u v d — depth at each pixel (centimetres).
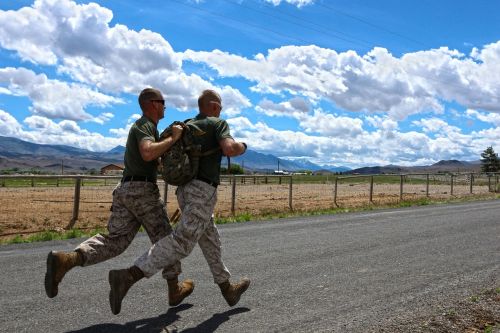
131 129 454
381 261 779
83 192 2355
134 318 473
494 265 754
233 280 636
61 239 1052
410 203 2242
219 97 468
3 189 2575
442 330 457
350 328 453
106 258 448
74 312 489
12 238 1083
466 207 1978
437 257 818
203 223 443
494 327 471
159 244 431
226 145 438
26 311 489
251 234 1106
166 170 433
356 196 2598
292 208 1908
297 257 808
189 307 511
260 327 452
